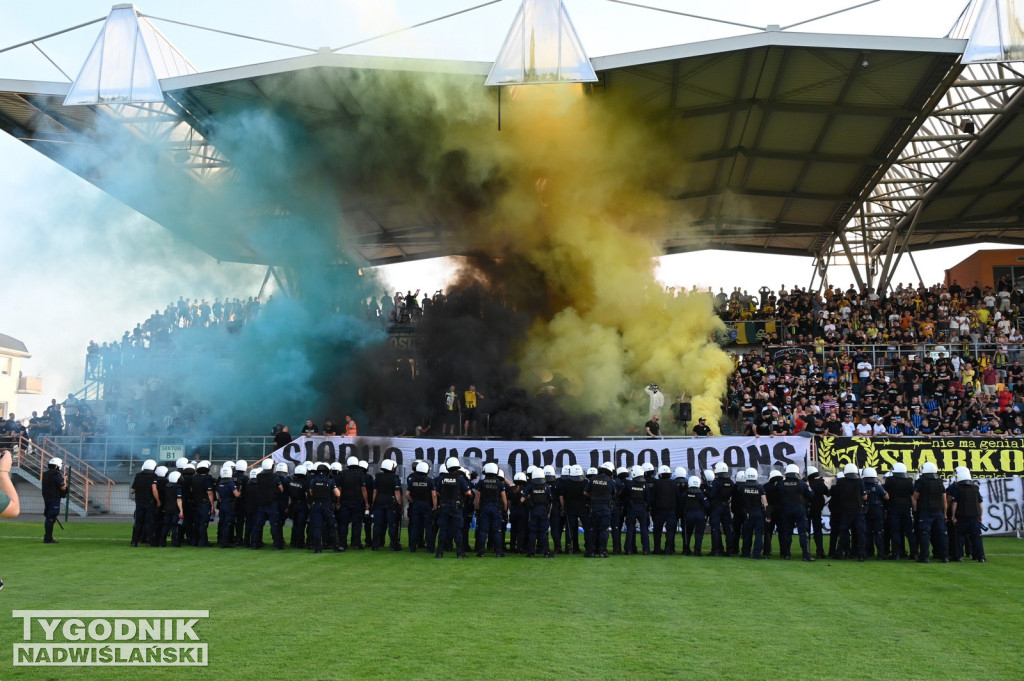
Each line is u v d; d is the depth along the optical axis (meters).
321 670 7.66
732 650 8.58
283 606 10.69
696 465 21.53
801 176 32.44
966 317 31.77
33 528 22.39
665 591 12.15
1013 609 10.95
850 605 11.15
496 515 16.47
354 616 10.08
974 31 21.95
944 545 16.25
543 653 8.34
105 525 23.44
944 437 20.80
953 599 11.68
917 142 31.48
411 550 17.23
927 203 34.53
